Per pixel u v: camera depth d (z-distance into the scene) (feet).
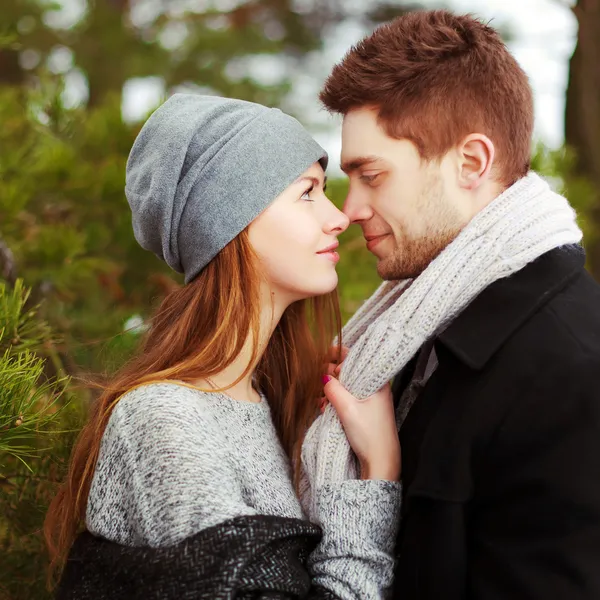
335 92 4.75
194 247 4.74
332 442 4.60
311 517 4.58
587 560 3.74
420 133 4.51
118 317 7.61
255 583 3.79
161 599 3.70
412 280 5.03
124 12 20.42
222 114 4.75
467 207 4.57
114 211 8.42
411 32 4.64
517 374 4.09
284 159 4.67
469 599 4.11
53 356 5.89
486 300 4.36
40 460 5.53
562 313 4.21
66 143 8.29
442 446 4.18
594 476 3.83
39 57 19.04
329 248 4.78
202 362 4.59
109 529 4.06
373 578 4.18
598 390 3.92
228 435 4.50
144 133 4.90
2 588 5.66
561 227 4.44
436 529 4.12
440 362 4.41
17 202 7.48
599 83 10.96
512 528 4.00
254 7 23.09
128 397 4.30
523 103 4.67
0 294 5.46
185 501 3.84
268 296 4.79
